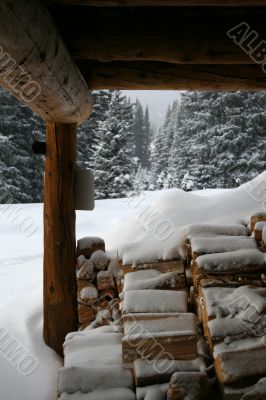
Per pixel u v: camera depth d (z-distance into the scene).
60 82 2.11
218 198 3.96
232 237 3.09
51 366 2.89
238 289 2.58
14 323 3.46
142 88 3.23
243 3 2.01
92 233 9.69
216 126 18.97
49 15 1.87
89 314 3.37
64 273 3.18
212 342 2.23
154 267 3.13
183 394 1.97
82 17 2.49
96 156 18.06
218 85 3.20
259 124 18.83
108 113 18.28
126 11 2.49
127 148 20.02
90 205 3.24
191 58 2.59
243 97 18.58
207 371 2.25
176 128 27.56
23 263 7.06
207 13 2.52
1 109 17.03
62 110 2.55
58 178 3.13
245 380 2.07
